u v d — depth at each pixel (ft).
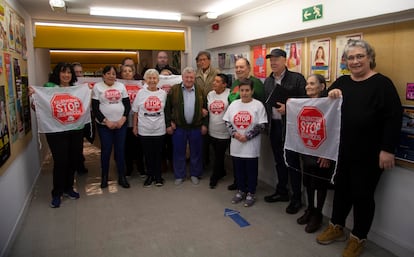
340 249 7.82
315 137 7.90
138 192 11.82
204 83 13.23
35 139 13.35
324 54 10.04
